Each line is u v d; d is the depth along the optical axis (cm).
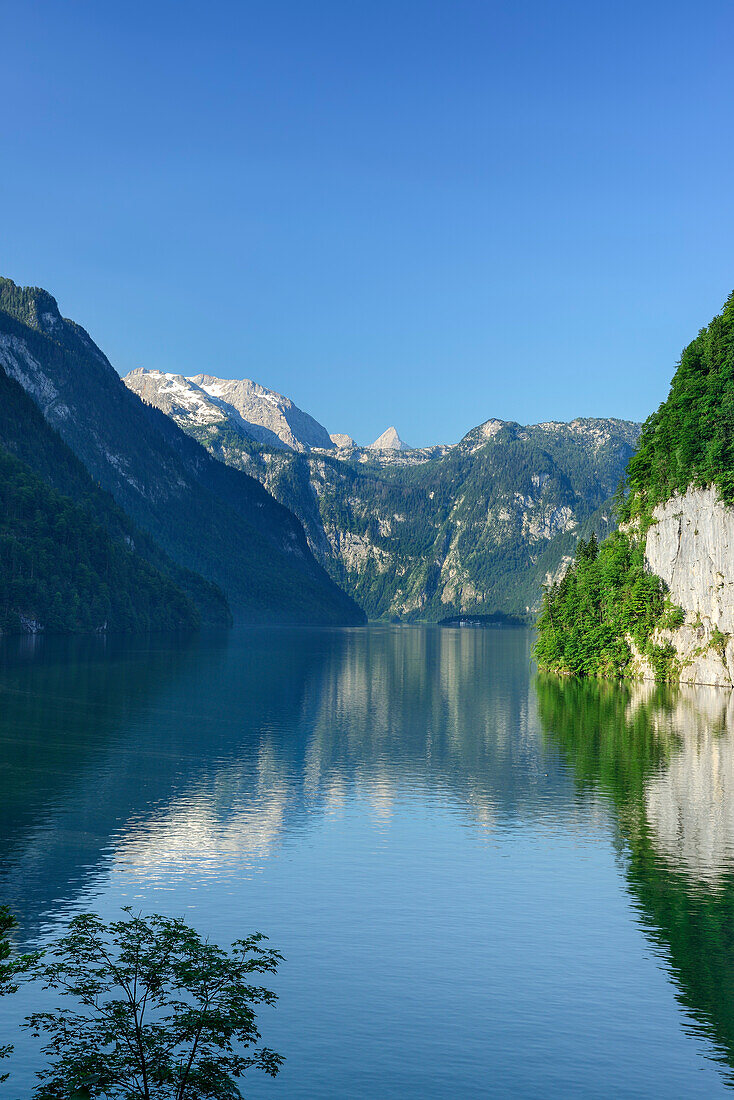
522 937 5091
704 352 18712
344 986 4472
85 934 3119
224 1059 2814
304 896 5700
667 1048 3950
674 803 8112
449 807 7962
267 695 15838
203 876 6056
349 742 11244
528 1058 3853
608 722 12862
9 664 19312
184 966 2894
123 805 7888
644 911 5475
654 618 18925
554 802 8138
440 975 4603
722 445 17412
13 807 7744
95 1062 2664
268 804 8025
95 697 14438
